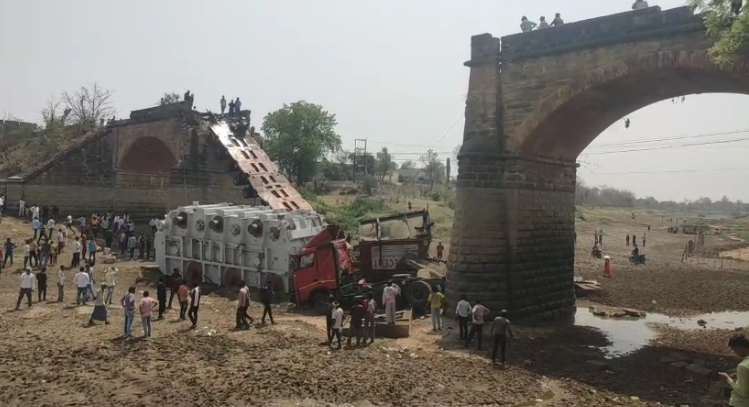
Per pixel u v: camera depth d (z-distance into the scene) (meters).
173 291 24.95
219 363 16.55
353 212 60.78
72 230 39.69
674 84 21.80
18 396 13.34
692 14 19.27
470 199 24.23
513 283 24.17
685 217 178.50
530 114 23.56
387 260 27.48
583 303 31.25
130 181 48.81
